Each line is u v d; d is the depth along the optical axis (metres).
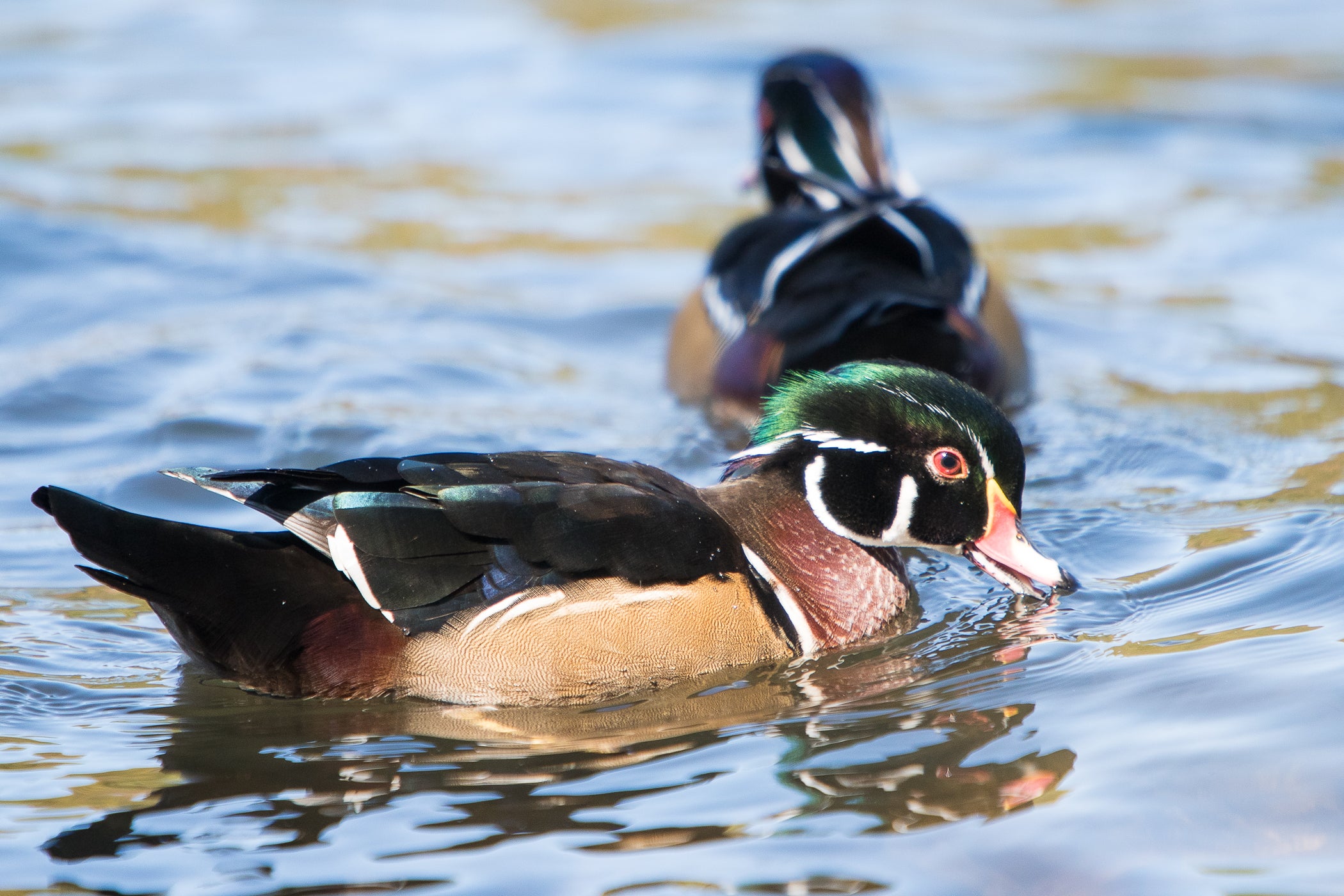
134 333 14.92
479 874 6.57
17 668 9.05
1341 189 19.16
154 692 8.88
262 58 25.17
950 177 20.30
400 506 8.66
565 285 17.22
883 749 7.68
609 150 21.45
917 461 9.80
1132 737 7.51
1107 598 9.71
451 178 20.36
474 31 26.64
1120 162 20.62
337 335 15.05
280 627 8.62
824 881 6.38
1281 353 14.66
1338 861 6.29
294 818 7.20
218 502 11.62
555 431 13.12
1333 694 7.70
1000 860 6.46
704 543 9.02
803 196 16.41
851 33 26.39
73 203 18.59
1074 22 26.88
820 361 12.80
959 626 9.66
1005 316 14.17
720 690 8.79
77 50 25.45
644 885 6.41
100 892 6.51
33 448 12.45
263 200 19.23
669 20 27.14
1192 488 11.63
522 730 8.28
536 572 8.66
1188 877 6.25
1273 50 24.73
